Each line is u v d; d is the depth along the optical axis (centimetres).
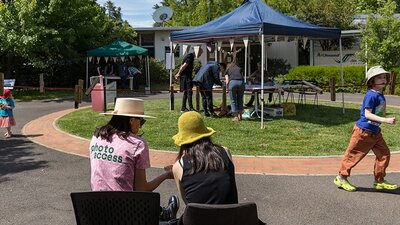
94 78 1445
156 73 2864
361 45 2170
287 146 897
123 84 2472
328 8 2786
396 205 555
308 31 1204
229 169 325
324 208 545
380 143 602
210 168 318
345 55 2711
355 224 493
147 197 305
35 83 2559
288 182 658
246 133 1026
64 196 599
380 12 2083
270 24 1093
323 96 2006
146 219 308
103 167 347
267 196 593
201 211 290
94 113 1405
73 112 1448
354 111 1409
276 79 2562
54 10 2088
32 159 819
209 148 328
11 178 692
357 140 599
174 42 1427
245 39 1148
